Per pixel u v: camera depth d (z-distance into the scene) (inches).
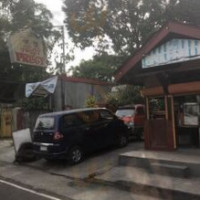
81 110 566.9
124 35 1273.4
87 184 429.7
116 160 522.0
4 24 1197.7
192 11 1165.7
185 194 352.8
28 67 1212.5
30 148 599.8
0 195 392.5
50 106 830.5
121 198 360.5
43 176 489.4
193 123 510.3
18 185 443.2
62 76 826.8
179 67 492.4
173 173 416.2
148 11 1245.1
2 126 940.6
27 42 759.1
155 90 530.6
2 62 1198.3
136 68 532.1
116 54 1316.4
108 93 936.9
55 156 519.8
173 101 516.7
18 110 843.4
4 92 1250.6
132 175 434.6
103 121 587.8
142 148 587.5
